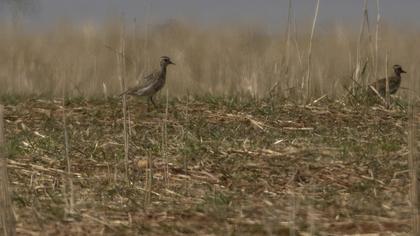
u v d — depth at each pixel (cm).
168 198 1224
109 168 1342
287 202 1188
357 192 1234
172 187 1267
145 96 1941
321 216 1147
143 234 1102
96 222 1134
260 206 1179
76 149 1435
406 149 1409
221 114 1683
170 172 1328
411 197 1138
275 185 1270
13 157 1404
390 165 1333
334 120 1636
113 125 1630
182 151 1411
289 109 1705
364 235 1091
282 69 1894
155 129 1591
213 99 1800
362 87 1791
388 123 1605
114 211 1171
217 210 1162
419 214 1095
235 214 1154
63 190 1232
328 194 1225
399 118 1642
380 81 1873
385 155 1380
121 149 1441
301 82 1844
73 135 1545
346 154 1383
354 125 1599
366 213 1157
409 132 1167
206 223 1129
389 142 1459
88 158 1405
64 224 1128
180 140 1480
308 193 1231
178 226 1116
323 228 1110
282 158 1377
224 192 1237
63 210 1162
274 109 1697
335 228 1112
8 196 1100
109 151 1435
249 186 1266
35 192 1246
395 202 1188
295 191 1241
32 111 1747
